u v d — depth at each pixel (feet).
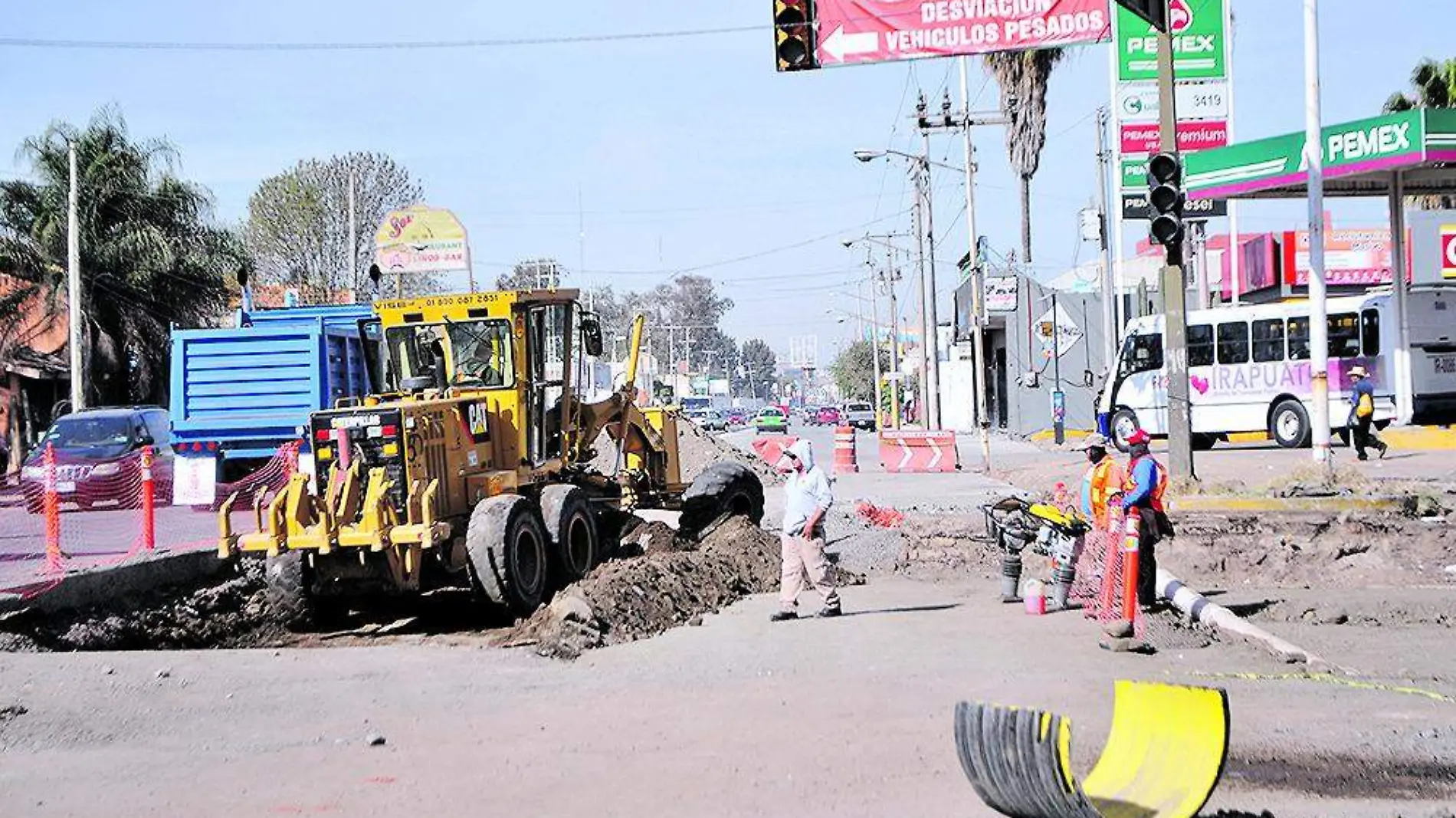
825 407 354.95
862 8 77.71
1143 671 36.50
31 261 145.38
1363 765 26.86
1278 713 31.35
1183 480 66.74
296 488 46.50
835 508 82.79
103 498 86.33
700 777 26.61
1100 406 133.28
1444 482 75.56
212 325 155.02
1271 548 56.65
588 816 24.16
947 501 87.04
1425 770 26.55
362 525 45.80
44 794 25.99
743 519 64.54
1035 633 42.80
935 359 185.57
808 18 69.21
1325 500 60.95
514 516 48.39
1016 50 77.61
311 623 49.96
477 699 34.58
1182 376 67.87
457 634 47.88
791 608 47.09
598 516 60.49
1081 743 28.25
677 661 39.73
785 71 69.51
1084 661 38.06
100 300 147.23
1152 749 22.49
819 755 28.14
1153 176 65.87
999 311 187.32
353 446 46.78
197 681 36.47
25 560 56.85
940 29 77.77
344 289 213.66
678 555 55.06
